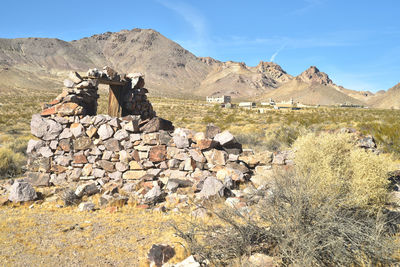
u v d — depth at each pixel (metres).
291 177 4.93
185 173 8.41
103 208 7.02
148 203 7.24
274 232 3.88
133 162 8.74
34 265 4.21
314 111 73.19
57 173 9.11
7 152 12.67
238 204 6.03
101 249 4.75
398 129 12.49
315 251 3.53
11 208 7.01
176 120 39.31
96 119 9.08
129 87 11.23
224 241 3.89
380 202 5.12
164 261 4.05
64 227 5.70
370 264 3.57
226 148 8.73
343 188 4.87
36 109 59.59
